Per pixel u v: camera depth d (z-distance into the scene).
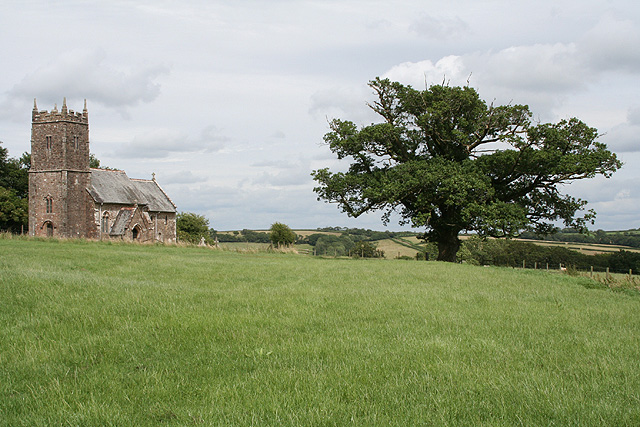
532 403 5.85
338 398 5.90
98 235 61.78
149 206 69.75
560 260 65.75
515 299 14.77
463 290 16.48
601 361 7.74
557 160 36.97
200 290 14.20
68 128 60.62
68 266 19.47
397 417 5.40
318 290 15.18
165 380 6.46
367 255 81.81
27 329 8.91
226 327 9.31
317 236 117.31
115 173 69.31
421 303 13.05
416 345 8.42
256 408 5.56
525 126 38.66
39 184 61.31
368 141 41.50
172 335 8.66
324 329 9.73
